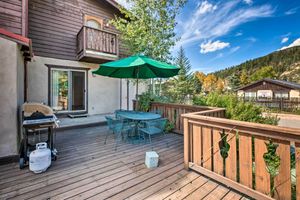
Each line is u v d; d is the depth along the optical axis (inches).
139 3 239.1
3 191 82.7
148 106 230.5
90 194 81.7
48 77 256.2
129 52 301.6
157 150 142.4
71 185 89.0
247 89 1027.9
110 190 85.2
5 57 113.2
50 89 258.7
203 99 198.4
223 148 92.4
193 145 106.6
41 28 248.8
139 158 125.1
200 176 100.3
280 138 70.4
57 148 143.3
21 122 133.9
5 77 113.1
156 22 244.2
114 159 122.6
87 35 253.0
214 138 95.6
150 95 245.4
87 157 125.3
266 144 75.9
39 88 248.7
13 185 88.0
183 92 473.7
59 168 107.6
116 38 287.0
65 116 274.7
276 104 641.0
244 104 168.6
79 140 166.6
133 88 355.9
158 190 86.0
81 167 109.3
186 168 108.0
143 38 237.8
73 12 279.7
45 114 127.6
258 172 78.7
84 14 291.1
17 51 121.6
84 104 295.6
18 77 130.4
